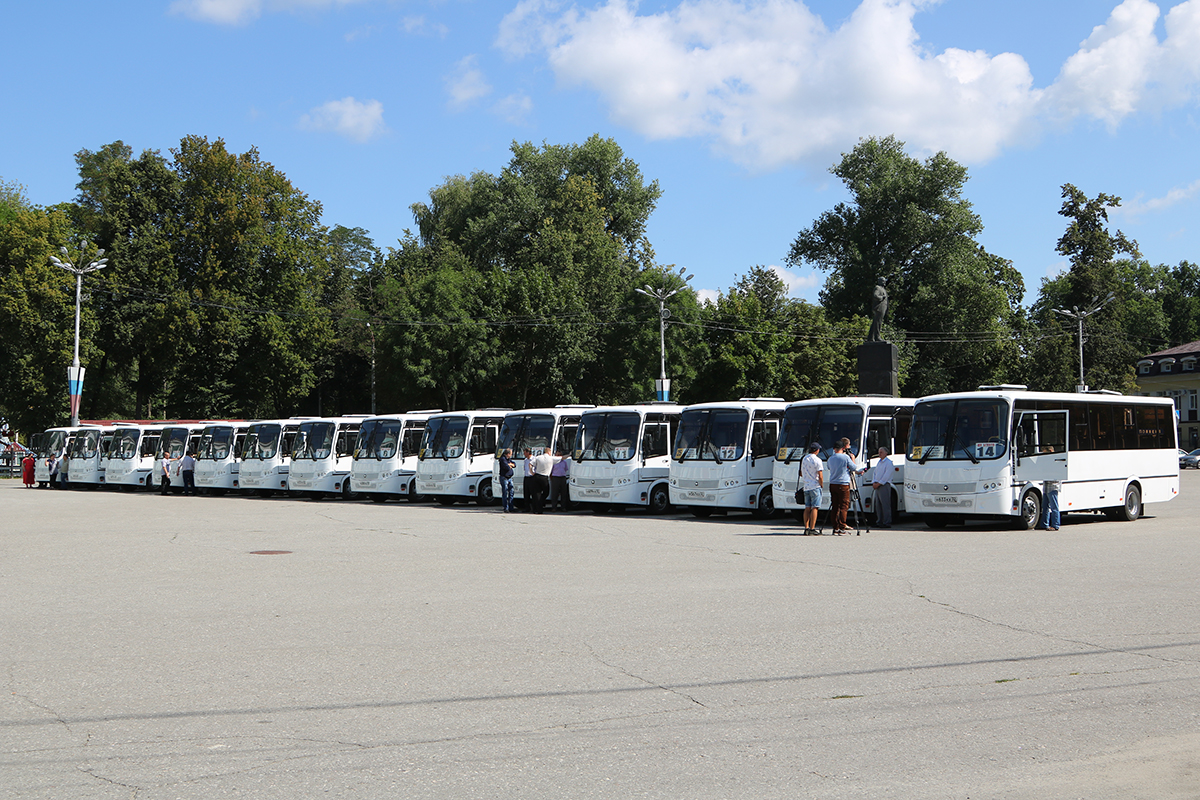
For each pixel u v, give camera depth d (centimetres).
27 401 6281
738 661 966
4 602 1361
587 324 6581
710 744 709
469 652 1016
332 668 950
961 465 2414
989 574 1573
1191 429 9306
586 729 746
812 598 1345
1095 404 2650
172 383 6994
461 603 1330
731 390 6606
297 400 6756
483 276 6688
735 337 6656
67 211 7656
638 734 734
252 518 3045
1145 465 2791
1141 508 2786
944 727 745
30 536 2409
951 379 7700
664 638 1080
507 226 7469
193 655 1011
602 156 8019
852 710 793
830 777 638
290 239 6812
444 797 605
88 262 6347
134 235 6356
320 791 616
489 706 812
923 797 602
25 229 6391
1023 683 870
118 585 1527
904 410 2800
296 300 6738
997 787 618
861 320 7100
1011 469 2384
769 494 2928
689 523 2781
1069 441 2552
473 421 3666
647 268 7894
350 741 719
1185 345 9681
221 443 4750
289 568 1734
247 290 6569
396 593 1427
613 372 6700
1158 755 674
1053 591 1380
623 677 906
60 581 1576
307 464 4212
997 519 2758
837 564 1741
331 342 6944
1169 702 804
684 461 2970
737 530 2523
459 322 6244
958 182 7344
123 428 5303
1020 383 7881
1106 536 2241
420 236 8006
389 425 3972
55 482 5575
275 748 704
